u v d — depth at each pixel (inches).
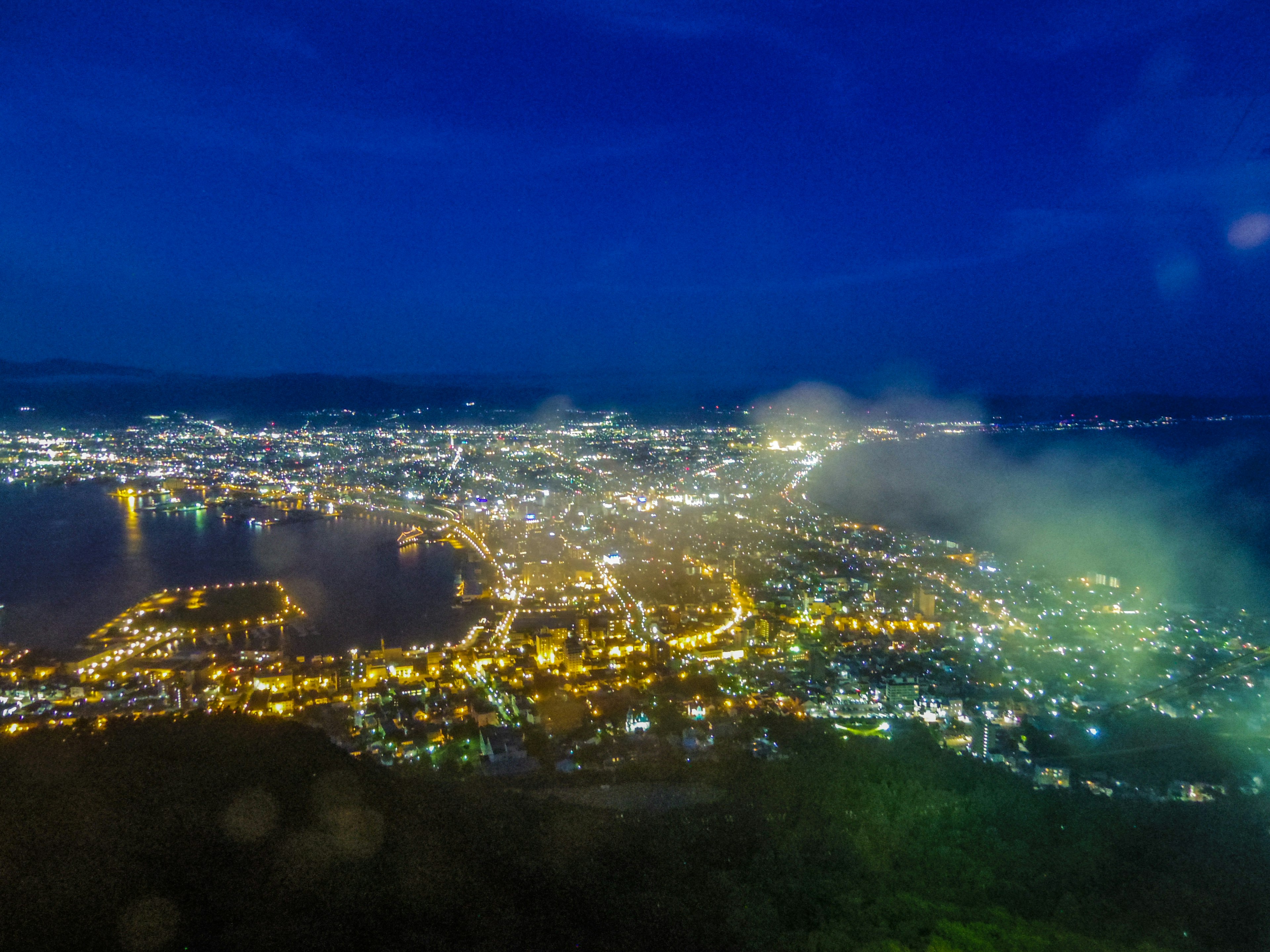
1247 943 312.8
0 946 241.3
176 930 257.1
